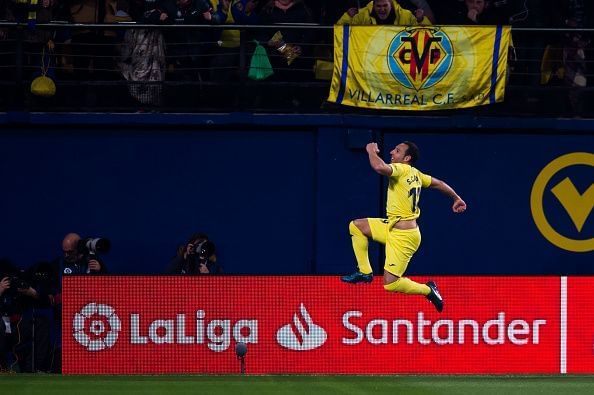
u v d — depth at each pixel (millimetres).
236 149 50312
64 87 50281
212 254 46625
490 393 35562
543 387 37094
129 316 41188
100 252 46156
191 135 50312
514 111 51062
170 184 50312
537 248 51250
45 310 47312
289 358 41250
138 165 50281
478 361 41281
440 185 39969
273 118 49344
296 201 50375
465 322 41281
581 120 50656
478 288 41281
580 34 51281
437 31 47688
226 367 41250
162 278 41156
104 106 50281
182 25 47531
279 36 48250
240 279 41250
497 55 47906
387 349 41219
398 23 49281
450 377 39781
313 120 49344
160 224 50344
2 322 44156
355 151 49594
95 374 40781
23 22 47125
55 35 49375
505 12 51156
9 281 44094
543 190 51219
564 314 41531
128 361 41188
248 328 41281
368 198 49625
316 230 49656
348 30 47562
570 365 41500
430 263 50750
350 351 41250
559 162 51250
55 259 49469
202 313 41219
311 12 52625
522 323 41406
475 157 50844
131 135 50219
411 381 38438
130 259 50250
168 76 50969
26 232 50188
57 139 50188
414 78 47812
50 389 36062
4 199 50188
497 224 50969
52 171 50188
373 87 47781
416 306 41250
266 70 48656
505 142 50969
